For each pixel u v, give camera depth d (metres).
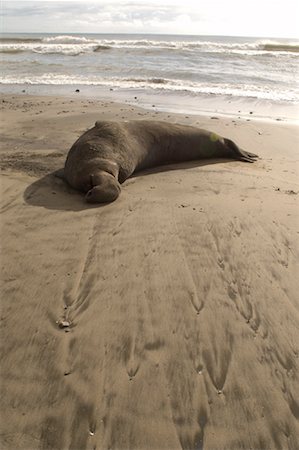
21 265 4.06
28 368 2.98
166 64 20.70
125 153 6.52
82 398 2.77
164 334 3.30
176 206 5.36
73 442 2.52
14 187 5.82
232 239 4.60
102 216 5.05
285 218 5.12
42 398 2.77
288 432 2.63
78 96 13.46
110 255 4.25
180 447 2.51
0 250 4.29
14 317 3.43
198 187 6.09
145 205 5.39
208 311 3.55
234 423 2.66
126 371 2.98
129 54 24.78
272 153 8.15
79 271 4.00
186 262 4.18
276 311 3.58
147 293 3.73
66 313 3.49
